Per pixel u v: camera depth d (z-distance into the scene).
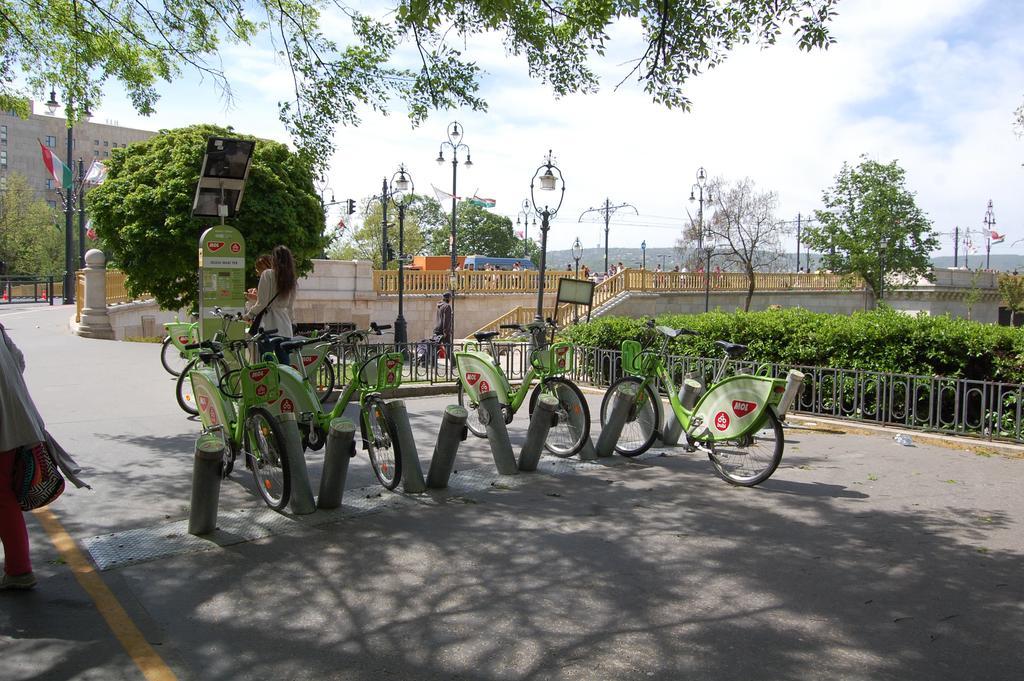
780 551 4.96
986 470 7.21
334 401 10.34
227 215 10.14
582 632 3.77
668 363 10.75
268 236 15.81
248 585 4.27
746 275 38.34
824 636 3.76
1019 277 42.84
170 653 3.49
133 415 8.86
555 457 7.53
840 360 10.00
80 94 10.59
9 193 46.72
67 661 3.39
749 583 4.42
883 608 4.10
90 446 7.39
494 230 92.50
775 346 10.70
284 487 5.41
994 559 4.84
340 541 5.01
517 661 3.47
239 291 10.01
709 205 42.84
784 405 6.56
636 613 3.99
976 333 9.16
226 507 5.72
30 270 46.22
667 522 5.55
